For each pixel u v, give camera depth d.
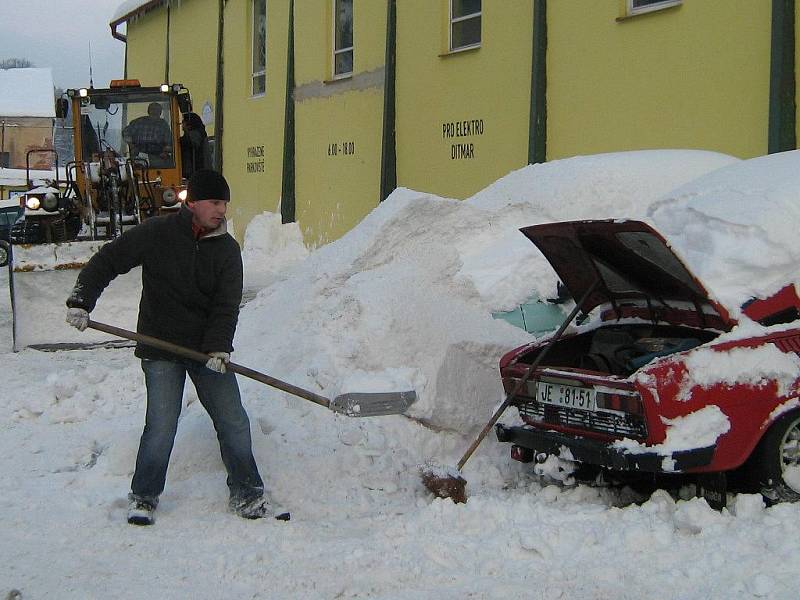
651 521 4.50
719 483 4.63
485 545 4.40
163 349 4.87
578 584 3.97
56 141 13.12
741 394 4.61
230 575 4.15
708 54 9.08
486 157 12.19
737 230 5.11
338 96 16.00
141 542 4.61
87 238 11.31
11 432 6.72
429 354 6.25
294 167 17.78
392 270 6.95
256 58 19.88
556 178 7.54
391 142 14.15
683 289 5.00
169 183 12.84
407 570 4.16
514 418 5.34
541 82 11.10
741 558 4.03
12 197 21.95
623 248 5.06
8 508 5.16
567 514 4.68
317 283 7.36
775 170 5.58
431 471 5.09
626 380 4.59
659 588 3.89
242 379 6.88
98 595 3.96
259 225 18.20
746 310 4.83
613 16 10.14
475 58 12.34
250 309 8.18
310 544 4.55
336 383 6.32
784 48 8.22
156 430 4.92
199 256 4.89
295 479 5.45
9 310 14.41
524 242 7.13
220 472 5.61
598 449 4.71
